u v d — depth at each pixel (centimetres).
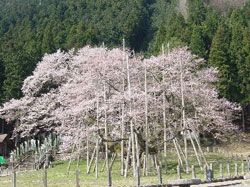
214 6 9019
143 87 2958
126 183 1912
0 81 4809
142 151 2528
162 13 9088
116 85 2842
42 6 9562
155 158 2519
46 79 3631
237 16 6706
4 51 5559
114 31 7312
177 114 2920
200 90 3117
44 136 4050
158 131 2738
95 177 2338
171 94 2841
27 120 3759
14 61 4569
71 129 2812
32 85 3731
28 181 2077
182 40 5638
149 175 2347
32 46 5684
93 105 2734
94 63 2778
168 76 3109
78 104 2770
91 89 2773
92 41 6319
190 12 7719
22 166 3300
